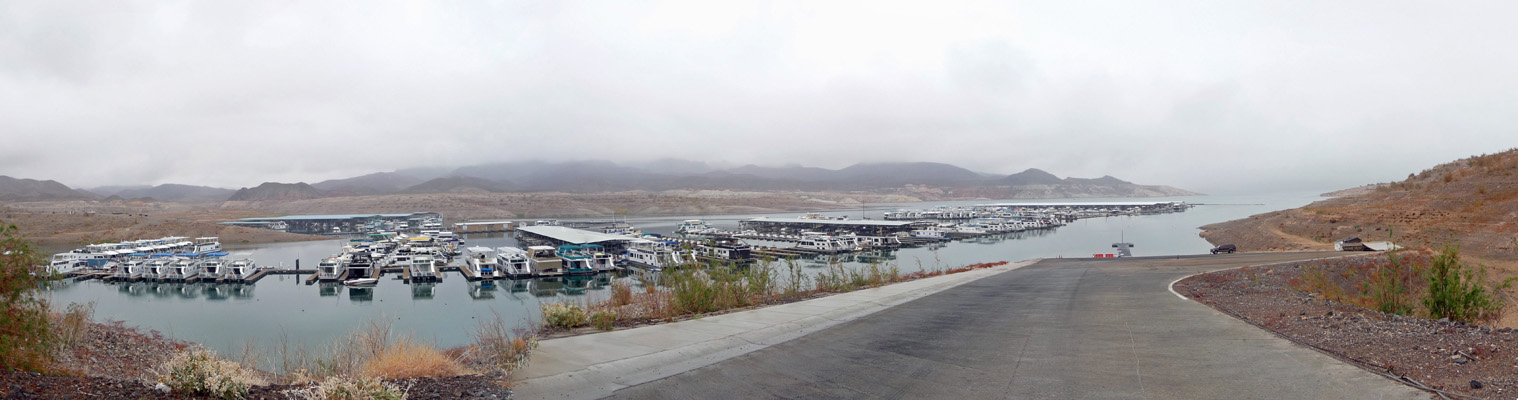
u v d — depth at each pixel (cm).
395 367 866
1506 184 6078
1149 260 4516
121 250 8775
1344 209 8394
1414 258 2620
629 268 8038
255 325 4288
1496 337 889
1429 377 739
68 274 7162
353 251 9506
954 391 802
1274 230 8362
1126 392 764
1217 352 980
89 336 1382
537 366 970
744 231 15962
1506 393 642
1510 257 3478
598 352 1091
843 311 1719
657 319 1554
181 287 6550
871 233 13562
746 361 1020
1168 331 1234
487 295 5909
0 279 725
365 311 4922
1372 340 969
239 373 715
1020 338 1212
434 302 5462
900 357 1036
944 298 2100
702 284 1792
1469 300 1291
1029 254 9194
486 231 19075
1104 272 3478
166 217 19888
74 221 13988
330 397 676
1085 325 1378
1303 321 1223
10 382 642
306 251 11569
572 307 1500
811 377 901
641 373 934
